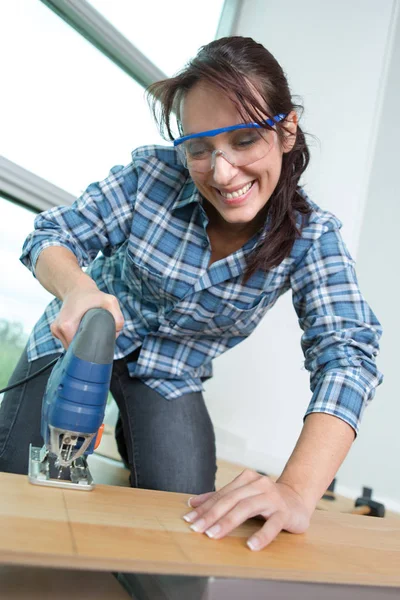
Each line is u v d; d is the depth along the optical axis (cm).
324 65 298
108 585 72
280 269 126
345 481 288
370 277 309
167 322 140
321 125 293
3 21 209
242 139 100
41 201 231
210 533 74
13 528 60
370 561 81
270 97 102
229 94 95
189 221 130
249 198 109
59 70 231
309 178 290
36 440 138
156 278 132
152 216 132
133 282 143
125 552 61
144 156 136
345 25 298
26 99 223
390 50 290
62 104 236
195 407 156
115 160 264
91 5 230
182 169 133
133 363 151
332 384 101
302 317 126
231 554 69
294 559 72
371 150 283
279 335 294
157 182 133
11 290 243
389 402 288
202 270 130
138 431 151
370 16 294
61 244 120
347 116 289
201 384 163
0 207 227
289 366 288
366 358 106
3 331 247
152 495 93
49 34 225
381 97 287
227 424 297
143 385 154
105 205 133
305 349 120
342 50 296
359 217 279
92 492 86
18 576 68
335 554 80
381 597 72
